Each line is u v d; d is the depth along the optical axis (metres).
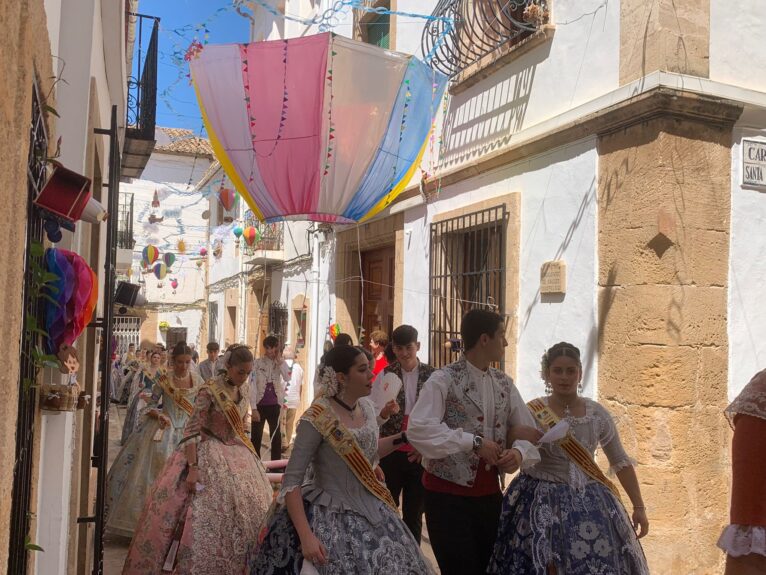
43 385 2.98
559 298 6.07
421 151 6.62
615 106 5.37
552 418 3.59
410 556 3.47
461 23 7.54
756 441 2.02
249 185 6.28
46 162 2.66
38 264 2.65
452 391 3.64
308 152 5.98
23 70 1.65
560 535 3.34
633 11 5.42
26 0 1.66
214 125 6.08
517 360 6.63
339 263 11.50
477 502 3.62
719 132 5.34
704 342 5.22
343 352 3.59
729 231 5.37
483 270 7.34
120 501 6.51
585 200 5.81
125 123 7.53
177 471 4.95
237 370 5.08
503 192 7.00
